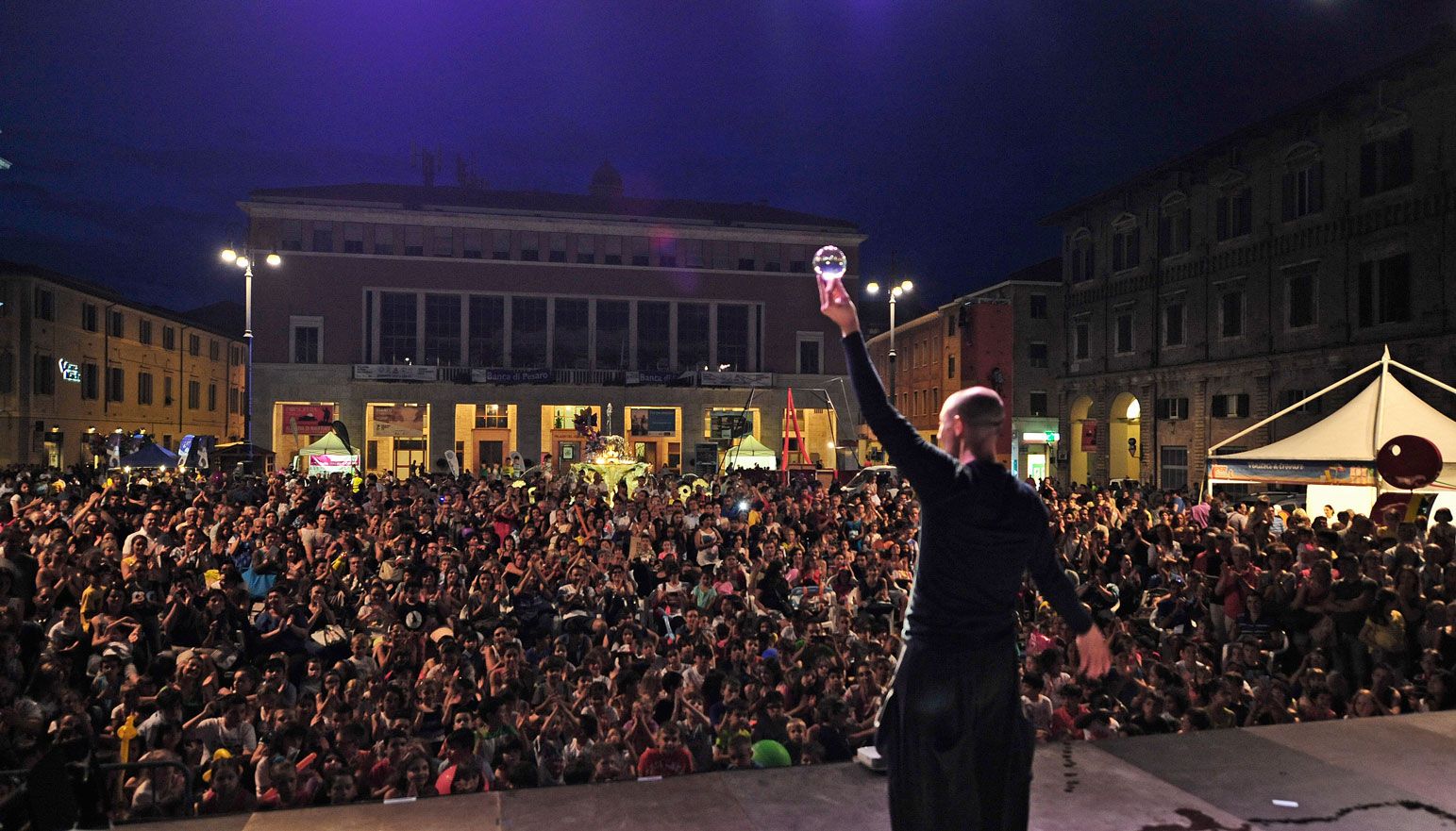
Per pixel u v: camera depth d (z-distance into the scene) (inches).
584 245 2263.8
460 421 2172.7
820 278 91.7
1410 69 1133.1
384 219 2143.2
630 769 293.4
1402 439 520.4
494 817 118.5
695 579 517.3
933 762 88.1
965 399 93.7
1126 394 1739.7
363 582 473.7
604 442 1086.4
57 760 125.6
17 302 1635.1
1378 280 1187.9
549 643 405.4
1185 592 477.1
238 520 602.5
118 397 1964.8
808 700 343.9
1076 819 118.0
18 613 325.4
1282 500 899.4
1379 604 386.6
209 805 254.8
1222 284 1466.5
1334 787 128.0
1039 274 2228.1
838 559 536.1
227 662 382.3
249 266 1489.9
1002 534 88.0
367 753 290.0
